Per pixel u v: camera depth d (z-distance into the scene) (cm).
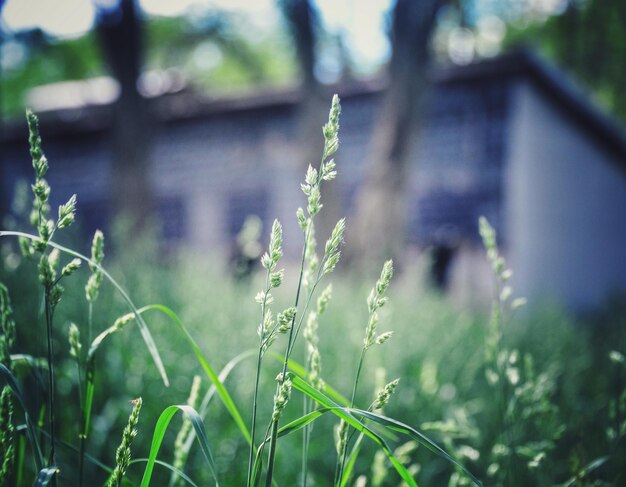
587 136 1403
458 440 190
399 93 831
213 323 269
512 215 1060
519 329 429
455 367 282
